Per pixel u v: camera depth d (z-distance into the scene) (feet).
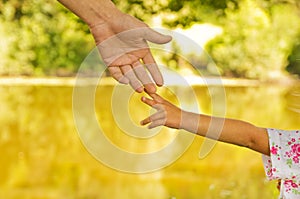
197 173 20.44
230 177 20.21
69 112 33.60
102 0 6.71
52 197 18.43
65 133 27.94
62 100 37.86
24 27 47.88
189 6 40.73
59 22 47.57
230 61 47.91
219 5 44.39
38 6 47.55
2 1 47.44
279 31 48.11
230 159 22.38
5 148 25.16
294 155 6.88
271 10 48.08
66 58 48.01
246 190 18.72
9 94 40.75
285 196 7.01
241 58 47.96
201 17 43.34
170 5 39.34
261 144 6.88
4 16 47.80
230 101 38.24
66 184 19.70
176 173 20.45
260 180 19.75
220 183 19.43
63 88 43.19
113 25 6.66
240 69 48.06
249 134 6.80
